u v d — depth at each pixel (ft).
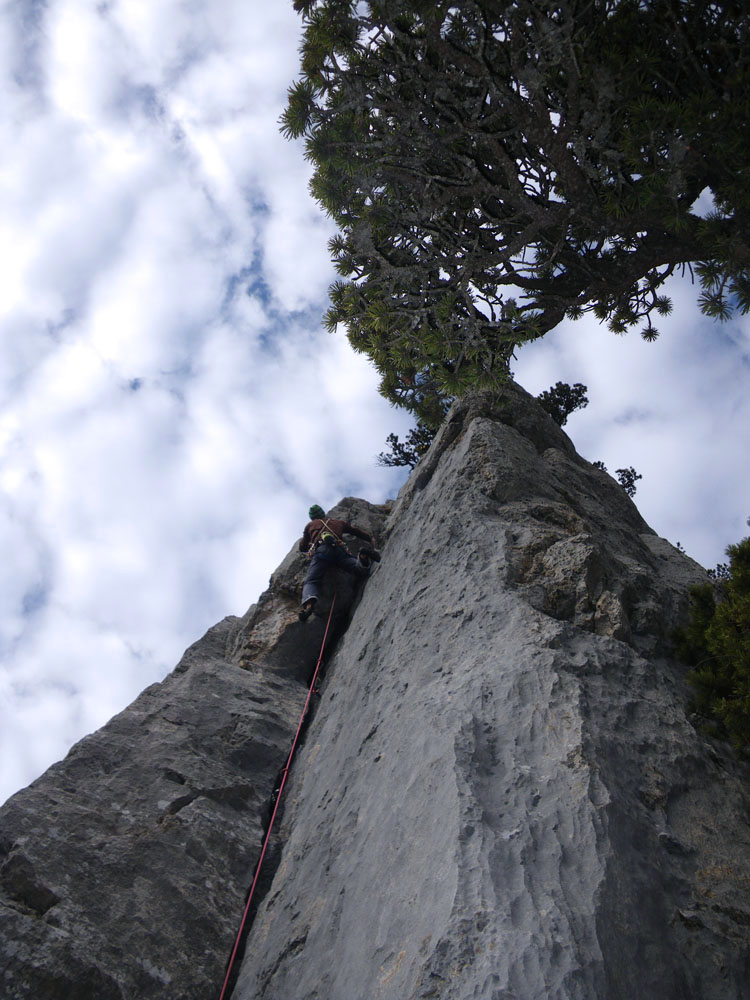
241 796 25.43
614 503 32.81
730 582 20.83
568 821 15.33
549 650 19.62
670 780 17.42
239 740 27.81
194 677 30.58
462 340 26.27
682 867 15.72
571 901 13.83
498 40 21.56
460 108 22.41
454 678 20.31
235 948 20.83
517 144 23.63
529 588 22.57
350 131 23.34
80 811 23.49
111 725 27.37
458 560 24.71
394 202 24.93
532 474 28.60
